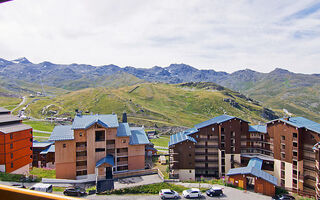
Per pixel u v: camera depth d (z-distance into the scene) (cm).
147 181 6056
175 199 4881
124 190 5403
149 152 10125
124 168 7462
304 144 6994
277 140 7600
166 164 8881
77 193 5003
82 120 7406
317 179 6038
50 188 4922
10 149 6631
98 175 6488
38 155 9019
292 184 7125
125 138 7456
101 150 7094
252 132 8519
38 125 18262
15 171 6825
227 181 6388
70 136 7000
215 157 8338
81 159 6962
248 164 7631
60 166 6831
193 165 7781
